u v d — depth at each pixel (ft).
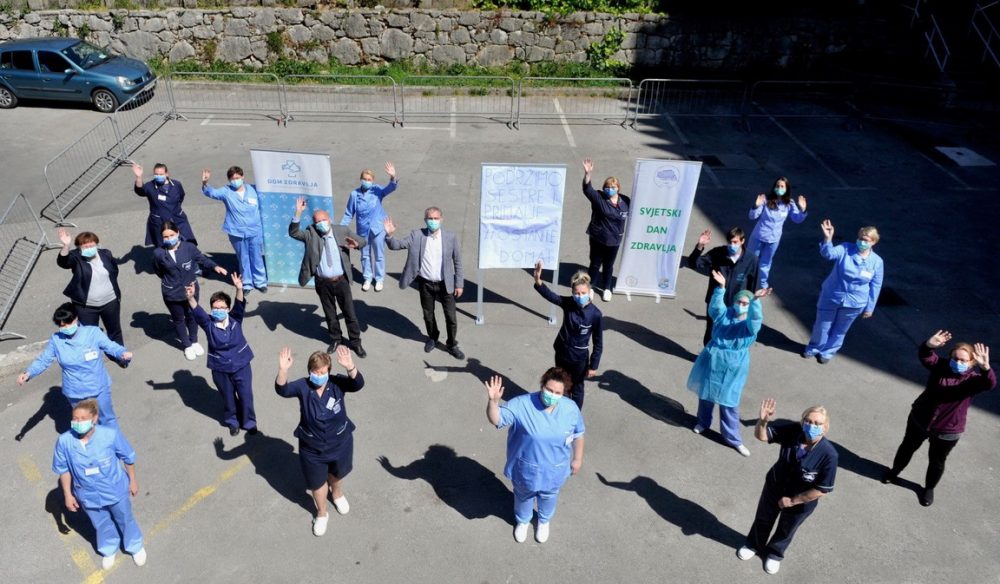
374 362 30.17
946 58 64.95
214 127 57.00
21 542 21.88
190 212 43.21
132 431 26.13
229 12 65.21
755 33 67.31
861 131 58.59
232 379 24.56
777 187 33.27
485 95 64.18
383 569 21.17
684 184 32.53
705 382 24.75
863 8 70.74
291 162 32.68
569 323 24.52
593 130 57.98
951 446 22.48
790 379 29.78
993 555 22.04
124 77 58.95
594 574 21.16
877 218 44.24
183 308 29.09
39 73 58.39
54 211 43.37
